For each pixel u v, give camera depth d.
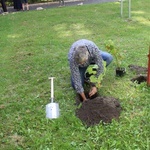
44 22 8.56
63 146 2.83
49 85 4.21
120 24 7.64
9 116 3.45
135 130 3.00
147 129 3.01
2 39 6.98
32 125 3.21
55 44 6.22
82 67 3.64
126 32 6.80
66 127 3.14
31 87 4.19
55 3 13.70
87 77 3.80
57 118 3.25
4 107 3.67
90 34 6.88
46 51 5.83
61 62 5.09
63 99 3.75
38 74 4.66
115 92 3.82
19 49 6.11
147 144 2.78
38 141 2.93
